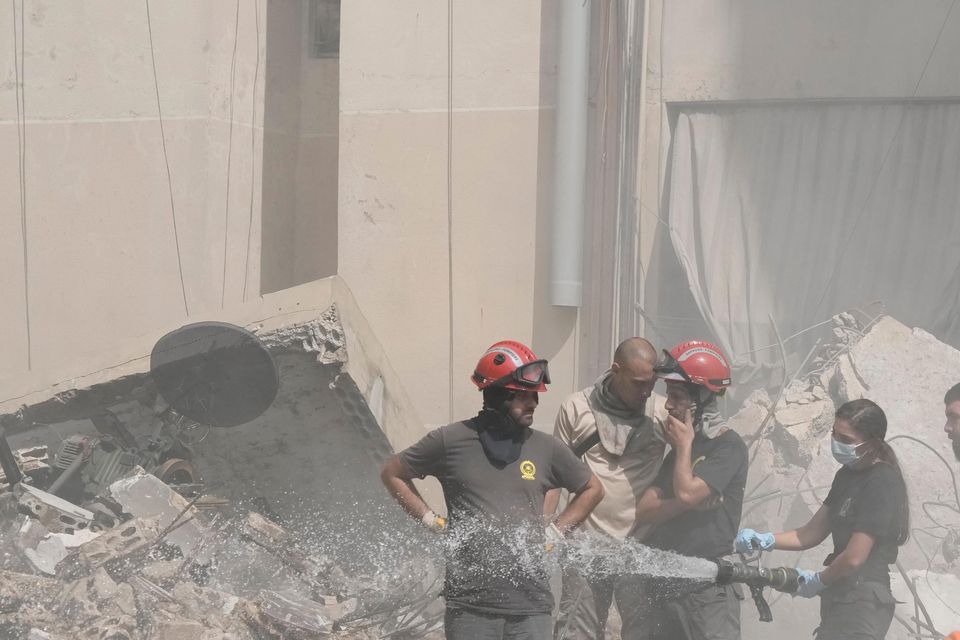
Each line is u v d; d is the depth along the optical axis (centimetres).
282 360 2398
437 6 3594
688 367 1703
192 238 3788
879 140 3175
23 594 1933
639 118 3353
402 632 2050
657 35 3341
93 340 3834
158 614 1941
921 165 3145
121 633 1862
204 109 3788
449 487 1584
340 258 3694
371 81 3650
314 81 4259
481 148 3578
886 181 3170
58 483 2309
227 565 2162
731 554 1708
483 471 1560
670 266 3362
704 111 3325
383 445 2517
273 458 2520
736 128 3294
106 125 3831
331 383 2408
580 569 1750
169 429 2453
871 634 1554
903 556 2262
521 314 3544
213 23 3834
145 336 2441
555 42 3494
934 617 2017
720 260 3288
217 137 3847
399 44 3628
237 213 3966
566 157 3391
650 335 3366
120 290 3831
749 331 3225
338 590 2228
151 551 2094
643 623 1738
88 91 3819
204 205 3781
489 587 1535
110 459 2395
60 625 1880
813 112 3228
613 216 3409
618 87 3391
